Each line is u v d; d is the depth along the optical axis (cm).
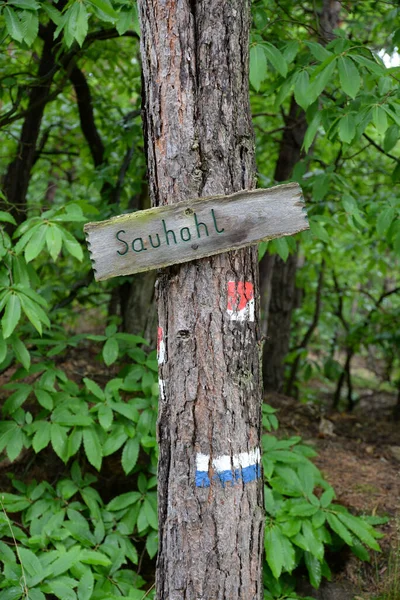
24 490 259
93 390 256
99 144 419
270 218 146
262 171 503
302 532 247
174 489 156
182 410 153
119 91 447
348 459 355
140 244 147
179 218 146
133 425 262
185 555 155
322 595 252
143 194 365
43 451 288
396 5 305
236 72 150
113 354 266
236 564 156
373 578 257
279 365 477
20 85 333
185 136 147
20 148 370
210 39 146
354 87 199
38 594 190
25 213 377
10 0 224
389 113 204
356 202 289
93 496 255
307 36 380
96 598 207
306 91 217
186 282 150
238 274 152
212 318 150
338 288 538
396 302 660
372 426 433
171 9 145
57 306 359
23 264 225
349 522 242
